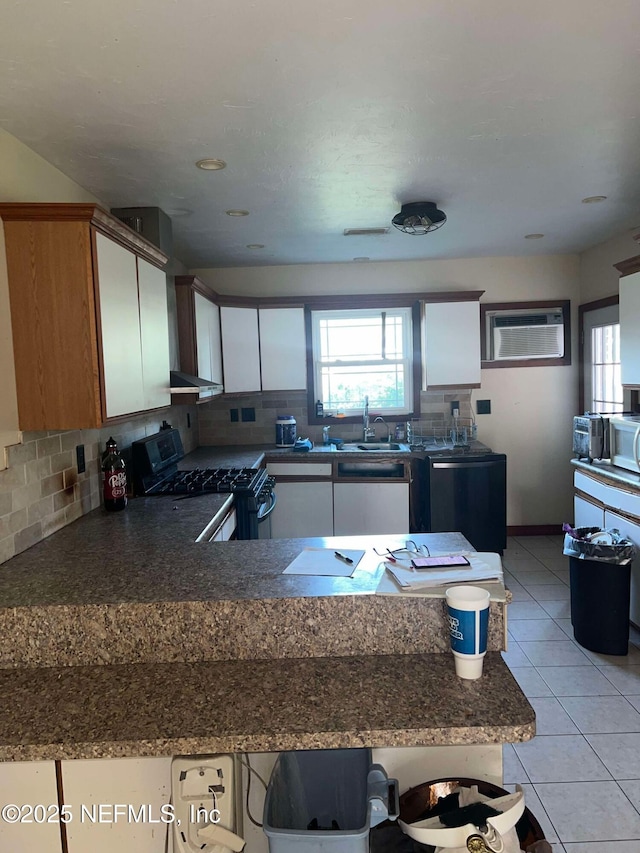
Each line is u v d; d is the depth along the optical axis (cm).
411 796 134
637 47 166
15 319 198
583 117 212
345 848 120
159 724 119
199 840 116
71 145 220
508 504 502
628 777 213
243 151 233
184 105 191
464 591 137
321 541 205
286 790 137
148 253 260
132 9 140
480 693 127
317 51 163
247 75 174
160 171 251
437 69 175
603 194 307
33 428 202
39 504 218
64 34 150
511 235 404
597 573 299
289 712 121
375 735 114
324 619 146
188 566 179
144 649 148
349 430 496
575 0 143
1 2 135
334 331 495
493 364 491
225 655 147
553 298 486
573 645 312
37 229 195
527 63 173
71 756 114
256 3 140
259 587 156
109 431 288
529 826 133
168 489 313
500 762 141
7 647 148
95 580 169
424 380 470
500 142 234
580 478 360
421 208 311
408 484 437
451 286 486
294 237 385
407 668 139
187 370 360
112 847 133
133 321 239
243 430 495
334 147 233
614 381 435
